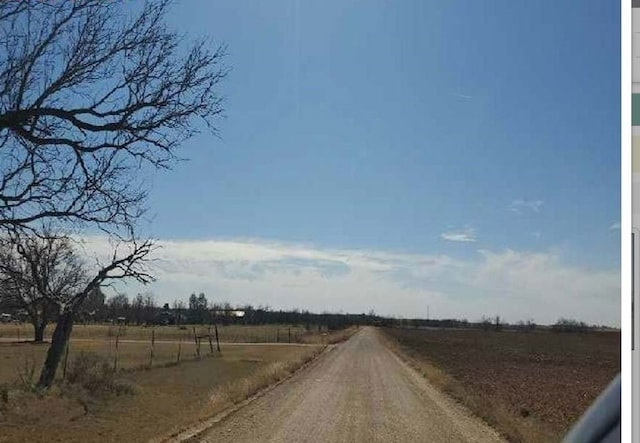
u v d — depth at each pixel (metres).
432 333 119.06
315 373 31.36
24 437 12.39
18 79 9.90
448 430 14.41
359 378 28.64
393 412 17.41
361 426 14.87
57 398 17.08
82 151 10.52
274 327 123.88
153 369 30.92
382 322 183.50
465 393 21.28
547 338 100.00
